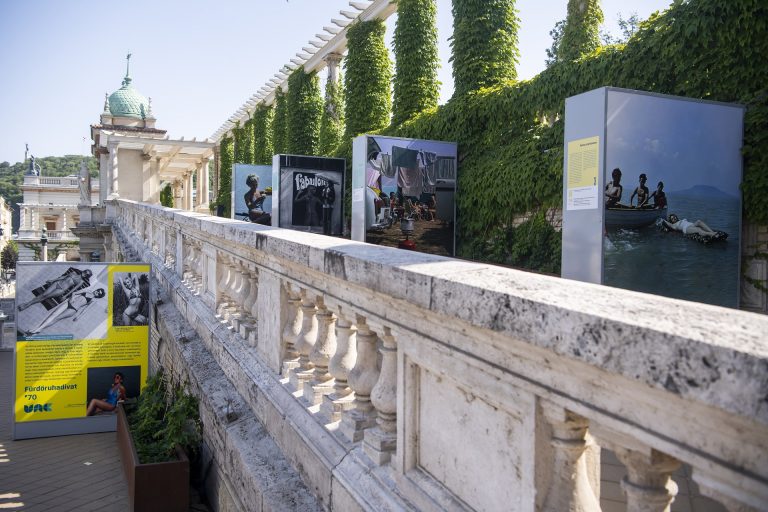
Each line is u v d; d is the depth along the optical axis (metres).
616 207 6.38
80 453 8.10
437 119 13.53
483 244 12.09
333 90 22.88
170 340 8.16
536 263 10.68
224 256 6.63
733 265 6.91
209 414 5.33
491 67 12.73
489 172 11.73
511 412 1.93
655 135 6.45
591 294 1.73
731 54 7.24
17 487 6.71
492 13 12.81
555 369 1.68
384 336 2.80
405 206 12.30
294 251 3.75
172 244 11.02
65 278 9.23
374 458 2.85
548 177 10.30
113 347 9.37
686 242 6.68
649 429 1.43
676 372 1.25
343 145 19.28
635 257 6.50
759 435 1.17
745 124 6.90
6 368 19.75
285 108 27.14
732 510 1.28
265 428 4.33
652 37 8.32
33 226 78.12
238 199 21.72
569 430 1.77
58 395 9.09
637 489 1.56
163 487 5.46
